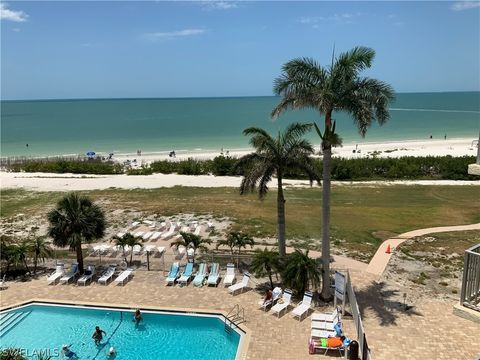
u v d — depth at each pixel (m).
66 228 22.39
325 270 19.25
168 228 31.31
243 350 15.77
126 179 51.62
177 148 87.56
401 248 26.33
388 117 17.98
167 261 25.16
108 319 19.11
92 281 22.64
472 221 32.47
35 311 19.88
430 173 50.91
